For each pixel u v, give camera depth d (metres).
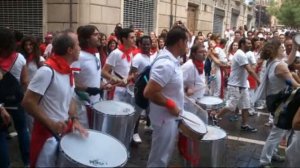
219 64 7.99
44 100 2.99
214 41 9.82
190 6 18.31
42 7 10.89
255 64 7.31
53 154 2.93
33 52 4.94
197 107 4.02
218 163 3.23
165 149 3.38
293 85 4.69
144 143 5.76
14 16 11.41
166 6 15.41
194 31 19.16
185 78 4.74
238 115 7.54
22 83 4.22
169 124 3.34
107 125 3.88
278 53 5.00
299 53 6.33
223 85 8.01
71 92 3.18
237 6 28.62
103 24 11.19
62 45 3.03
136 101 3.76
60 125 2.99
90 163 2.67
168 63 3.23
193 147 3.15
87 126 4.05
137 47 5.95
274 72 4.92
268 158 4.79
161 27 15.12
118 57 5.19
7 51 4.02
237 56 6.57
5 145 3.62
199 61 4.80
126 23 12.64
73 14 10.49
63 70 3.05
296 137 3.85
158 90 3.21
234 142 6.09
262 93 5.15
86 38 4.13
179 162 3.30
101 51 6.50
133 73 5.21
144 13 13.80
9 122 3.57
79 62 4.06
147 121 6.22
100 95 4.57
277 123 4.07
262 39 11.93
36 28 11.12
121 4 12.00
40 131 2.99
